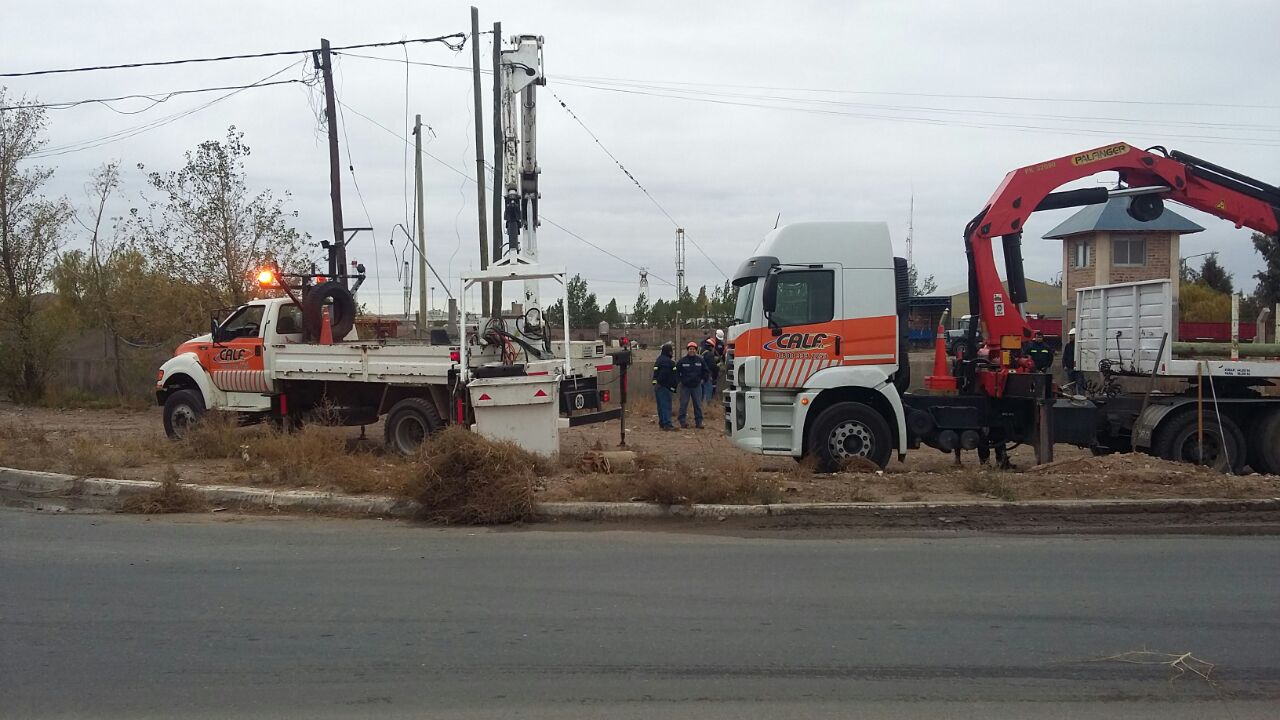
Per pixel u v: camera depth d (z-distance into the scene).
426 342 16.17
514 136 16.14
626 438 16.53
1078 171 12.33
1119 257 32.84
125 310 23.86
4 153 24.31
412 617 6.15
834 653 5.47
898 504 9.25
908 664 5.29
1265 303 42.91
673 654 5.45
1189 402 11.70
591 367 13.70
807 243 11.62
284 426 14.48
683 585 6.92
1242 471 11.88
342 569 7.41
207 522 9.32
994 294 12.30
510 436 11.52
